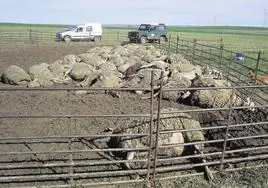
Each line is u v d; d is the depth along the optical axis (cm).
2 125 880
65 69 1526
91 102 1121
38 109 1032
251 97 1205
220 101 1065
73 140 791
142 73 1311
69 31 3778
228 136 797
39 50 2733
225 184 653
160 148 688
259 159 754
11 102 1103
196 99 1109
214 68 1712
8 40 3422
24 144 763
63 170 668
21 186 614
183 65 1507
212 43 4606
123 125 763
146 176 662
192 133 739
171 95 1177
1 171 655
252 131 828
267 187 648
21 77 1382
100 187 625
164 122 719
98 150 623
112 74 1350
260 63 2509
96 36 3919
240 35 8688
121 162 639
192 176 675
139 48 2405
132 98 1184
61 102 1115
